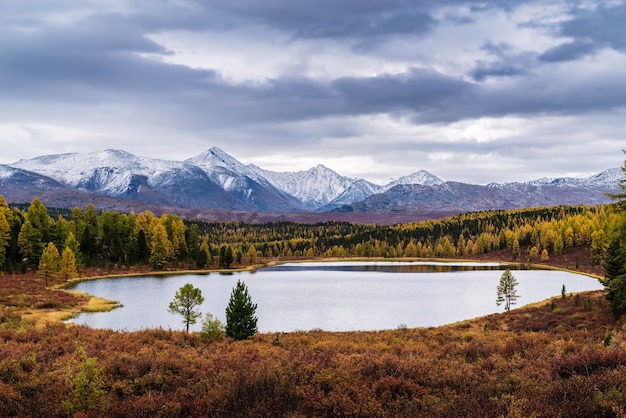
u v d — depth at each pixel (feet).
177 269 459.73
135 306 220.23
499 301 232.32
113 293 274.36
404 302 248.11
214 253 602.44
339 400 43.62
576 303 179.01
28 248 347.77
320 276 433.89
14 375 53.42
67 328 101.09
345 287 328.49
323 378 50.01
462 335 107.14
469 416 38.40
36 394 47.34
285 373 50.42
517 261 636.89
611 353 52.60
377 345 82.69
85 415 41.65
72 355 66.64
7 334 89.04
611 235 105.19
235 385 45.85
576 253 593.83
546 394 41.81
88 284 322.14
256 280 384.47
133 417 42.42
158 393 49.52
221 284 341.41
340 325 179.42
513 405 38.50
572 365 50.90
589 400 38.37
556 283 357.61
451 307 230.27
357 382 49.39
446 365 58.03
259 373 48.14
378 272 488.02
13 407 44.06
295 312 212.23
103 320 178.19
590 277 412.98
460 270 514.27
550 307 184.14
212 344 86.33
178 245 493.36
